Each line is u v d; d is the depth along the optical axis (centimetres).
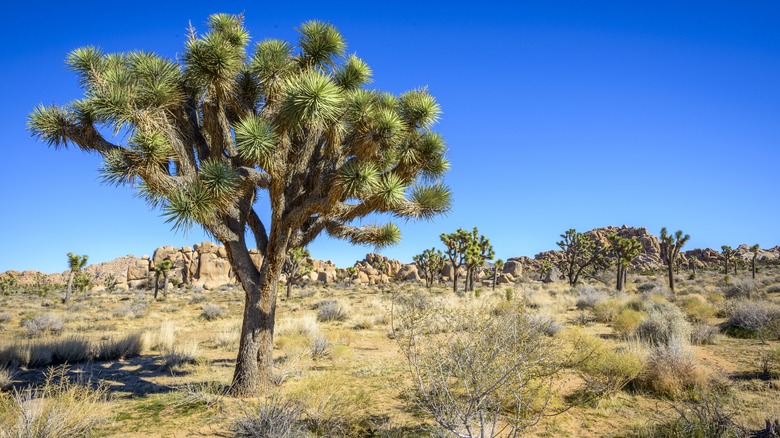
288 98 579
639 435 487
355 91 673
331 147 673
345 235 843
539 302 2092
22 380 834
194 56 605
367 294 3916
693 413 519
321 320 1922
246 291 703
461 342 388
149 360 1080
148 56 701
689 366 682
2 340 1420
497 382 364
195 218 559
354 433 506
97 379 848
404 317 432
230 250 692
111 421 571
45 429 454
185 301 3525
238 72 656
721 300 1992
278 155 614
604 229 11469
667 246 3250
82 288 4791
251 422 502
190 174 620
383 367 877
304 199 694
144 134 555
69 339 1136
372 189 641
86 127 630
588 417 557
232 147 711
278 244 681
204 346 1305
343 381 774
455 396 418
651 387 678
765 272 5659
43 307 3234
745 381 695
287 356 1014
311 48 729
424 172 809
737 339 1074
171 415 595
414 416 573
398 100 758
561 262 6116
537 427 521
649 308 1559
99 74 648
